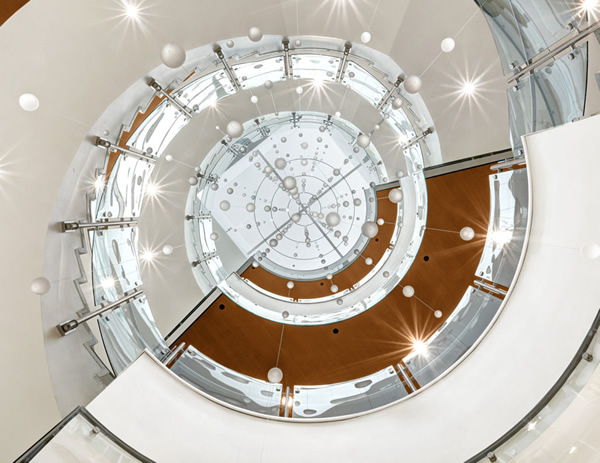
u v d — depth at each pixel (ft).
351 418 11.37
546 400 8.14
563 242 9.11
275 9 11.28
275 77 15.69
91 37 8.60
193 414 11.02
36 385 9.22
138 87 10.78
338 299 18.60
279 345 18.54
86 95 9.23
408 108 15.47
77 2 8.02
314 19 11.98
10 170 8.37
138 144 13.04
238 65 13.92
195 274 19.62
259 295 21.02
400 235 20.21
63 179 9.36
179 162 18.54
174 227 19.07
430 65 13.57
